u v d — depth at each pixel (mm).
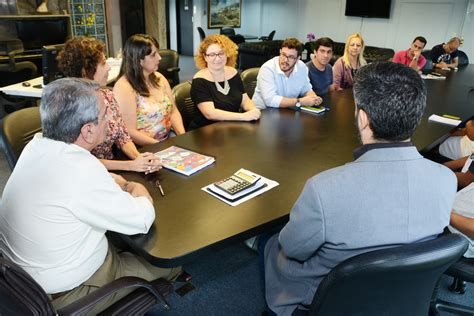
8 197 1159
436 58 5621
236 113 2430
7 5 5523
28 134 1759
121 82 2250
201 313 1779
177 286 1941
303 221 954
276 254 1295
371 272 824
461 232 1462
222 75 2617
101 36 6641
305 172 1627
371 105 891
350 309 963
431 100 3025
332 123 2338
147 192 1389
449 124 2352
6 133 1655
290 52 2773
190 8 9531
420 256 821
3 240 1189
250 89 3344
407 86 872
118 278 1206
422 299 1020
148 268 1395
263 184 1500
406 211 906
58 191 1097
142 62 2230
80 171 1114
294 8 9711
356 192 894
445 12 7312
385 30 8219
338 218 906
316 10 9273
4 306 1010
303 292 1115
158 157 1735
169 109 2482
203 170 1629
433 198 926
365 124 933
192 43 9844
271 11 10242
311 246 982
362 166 911
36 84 3344
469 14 7016
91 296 1066
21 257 1155
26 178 1128
